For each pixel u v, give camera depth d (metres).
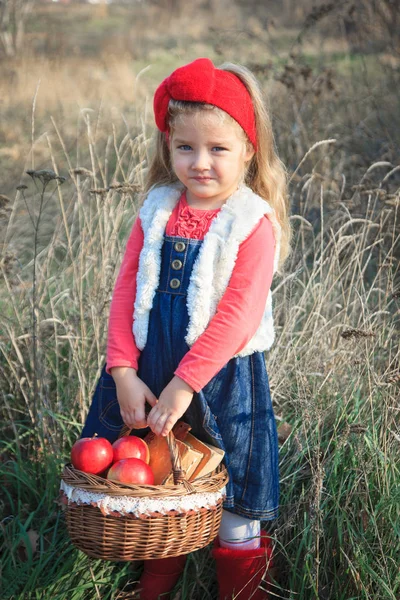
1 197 2.95
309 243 4.10
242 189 2.21
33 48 11.61
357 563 2.27
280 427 2.83
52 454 2.73
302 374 2.71
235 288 2.11
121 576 2.44
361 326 2.97
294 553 2.43
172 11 18.16
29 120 6.82
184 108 2.06
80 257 3.16
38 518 2.64
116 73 9.98
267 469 2.25
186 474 2.05
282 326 3.38
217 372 2.14
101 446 2.04
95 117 6.75
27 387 3.07
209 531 2.07
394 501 2.36
